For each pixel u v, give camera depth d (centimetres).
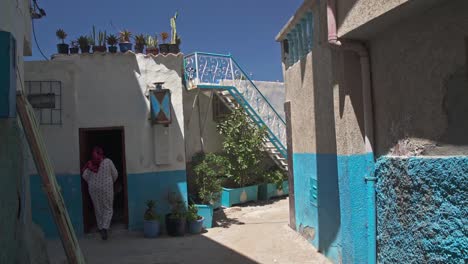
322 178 583
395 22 391
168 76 869
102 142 1151
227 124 1151
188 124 1165
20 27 426
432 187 355
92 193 766
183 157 872
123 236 795
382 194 441
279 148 1213
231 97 1220
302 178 690
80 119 818
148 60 859
